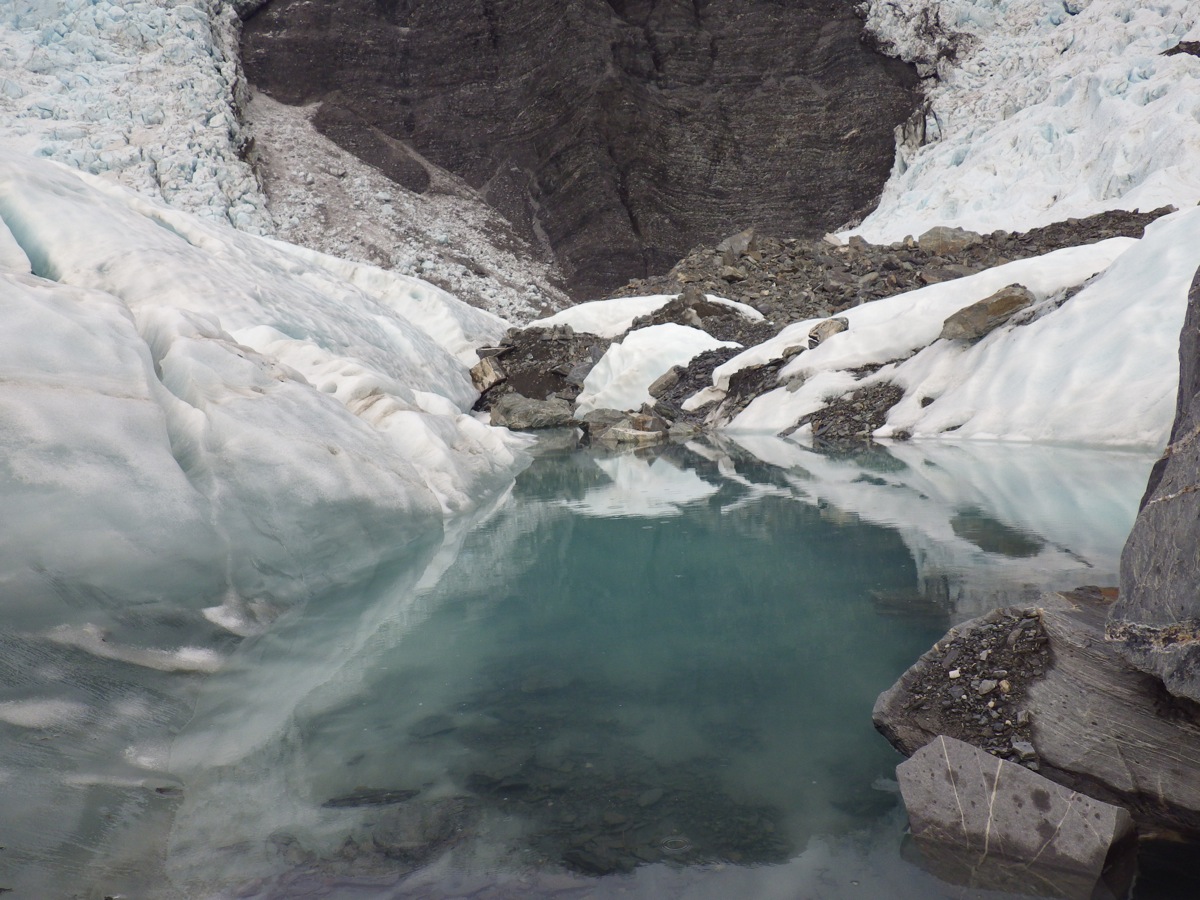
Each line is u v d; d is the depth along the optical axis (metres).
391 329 9.69
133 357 3.16
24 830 1.36
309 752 1.72
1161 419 4.94
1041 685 1.58
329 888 1.24
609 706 1.91
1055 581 2.55
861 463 5.52
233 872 1.29
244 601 2.60
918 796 1.41
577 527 3.96
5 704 1.71
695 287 14.09
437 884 1.24
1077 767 1.42
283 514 3.13
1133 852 1.29
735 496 4.63
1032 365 6.08
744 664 2.13
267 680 2.13
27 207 5.74
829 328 8.68
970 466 4.93
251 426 3.34
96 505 2.43
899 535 3.38
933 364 7.14
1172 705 1.40
